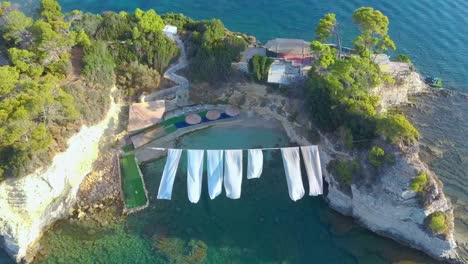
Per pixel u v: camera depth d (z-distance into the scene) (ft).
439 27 340.80
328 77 232.94
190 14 356.79
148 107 261.85
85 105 234.38
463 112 280.31
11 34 245.45
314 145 230.07
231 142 258.37
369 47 275.59
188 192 205.98
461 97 289.74
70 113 214.07
